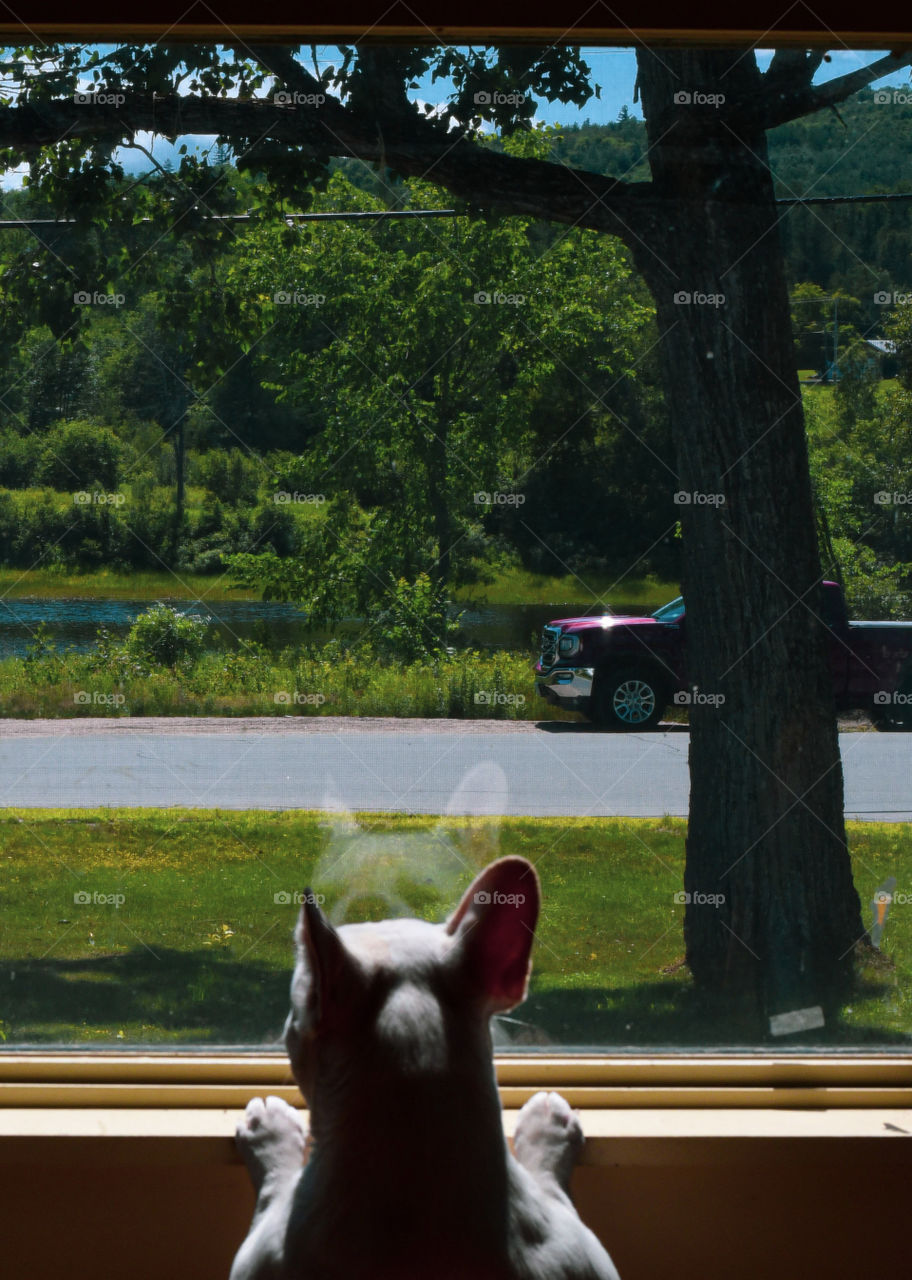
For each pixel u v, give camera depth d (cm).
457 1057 95
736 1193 123
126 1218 121
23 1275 121
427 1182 90
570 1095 131
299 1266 91
